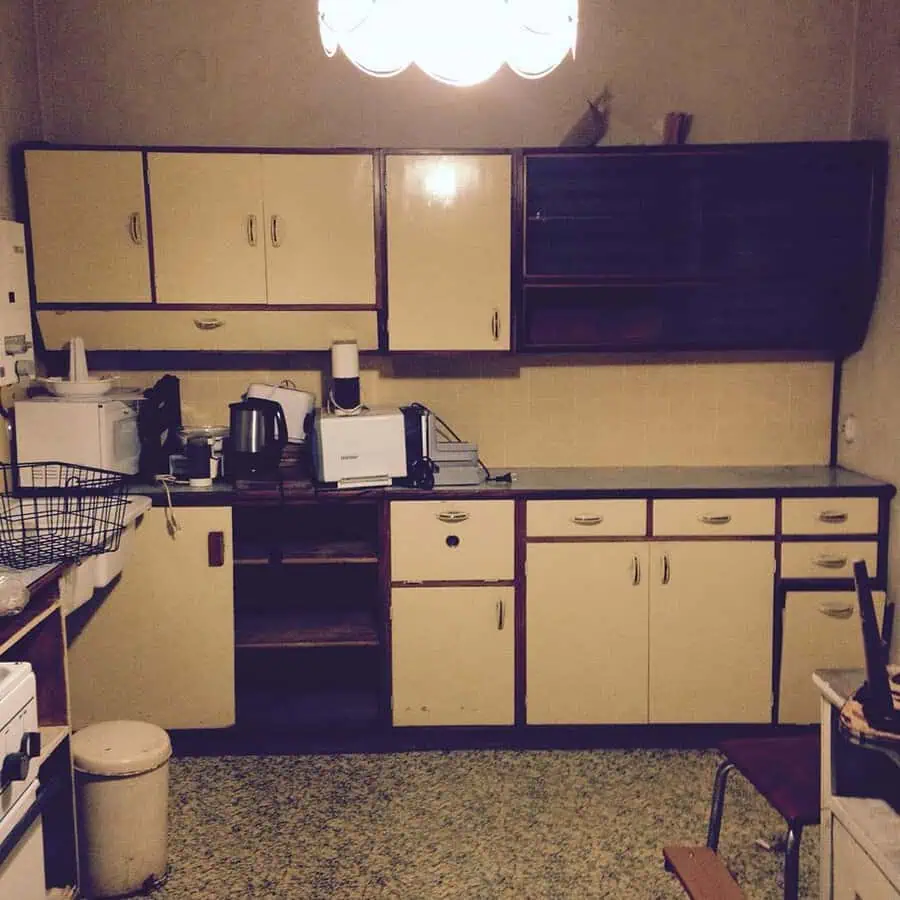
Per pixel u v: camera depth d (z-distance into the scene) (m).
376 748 3.73
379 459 3.67
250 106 3.97
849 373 4.06
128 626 3.64
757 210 3.83
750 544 3.66
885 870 1.76
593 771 3.54
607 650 3.70
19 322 3.60
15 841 2.09
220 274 3.76
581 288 3.97
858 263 3.82
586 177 3.82
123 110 3.95
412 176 3.73
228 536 3.62
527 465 4.16
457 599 3.67
